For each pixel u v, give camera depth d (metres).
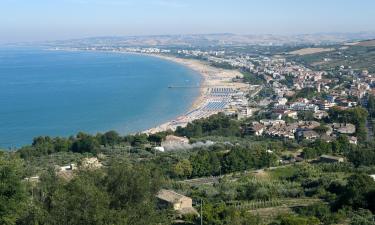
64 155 166.38
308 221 77.31
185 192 111.31
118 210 45.22
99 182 50.19
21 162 57.56
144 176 51.94
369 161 144.00
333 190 107.50
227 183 119.94
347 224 77.81
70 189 45.81
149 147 182.00
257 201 101.25
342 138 177.00
